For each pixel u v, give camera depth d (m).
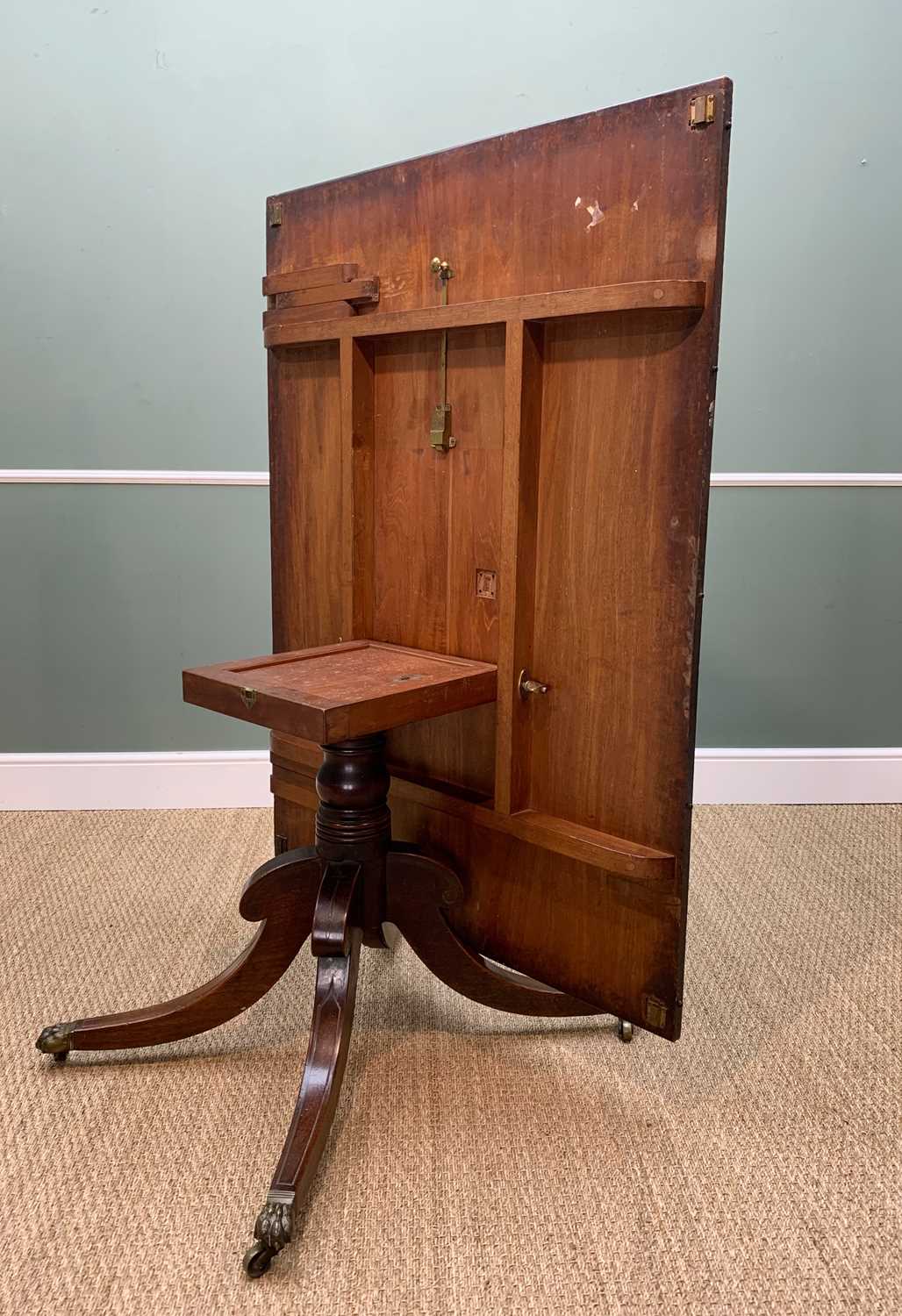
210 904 2.05
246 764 2.58
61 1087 1.45
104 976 1.77
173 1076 1.48
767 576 2.55
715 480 2.48
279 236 1.54
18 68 2.25
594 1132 1.37
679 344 1.08
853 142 2.33
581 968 1.32
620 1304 1.09
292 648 1.66
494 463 1.28
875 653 2.61
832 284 2.40
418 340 1.35
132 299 2.37
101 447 2.43
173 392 2.42
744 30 2.28
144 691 2.55
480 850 1.42
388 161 2.34
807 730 2.65
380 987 1.74
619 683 1.20
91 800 2.57
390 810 1.54
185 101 2.29
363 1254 1.15
